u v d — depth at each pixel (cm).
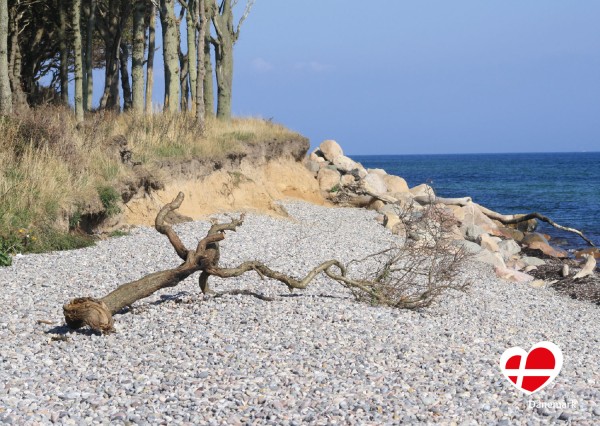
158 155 2522
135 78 3194
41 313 1180
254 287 1412
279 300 1261
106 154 2273
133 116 2789
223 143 3070
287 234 2395
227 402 789
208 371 895
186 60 3962
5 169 1919
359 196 3788
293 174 3722
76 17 2656
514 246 3011
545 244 3155
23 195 1839
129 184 2230
